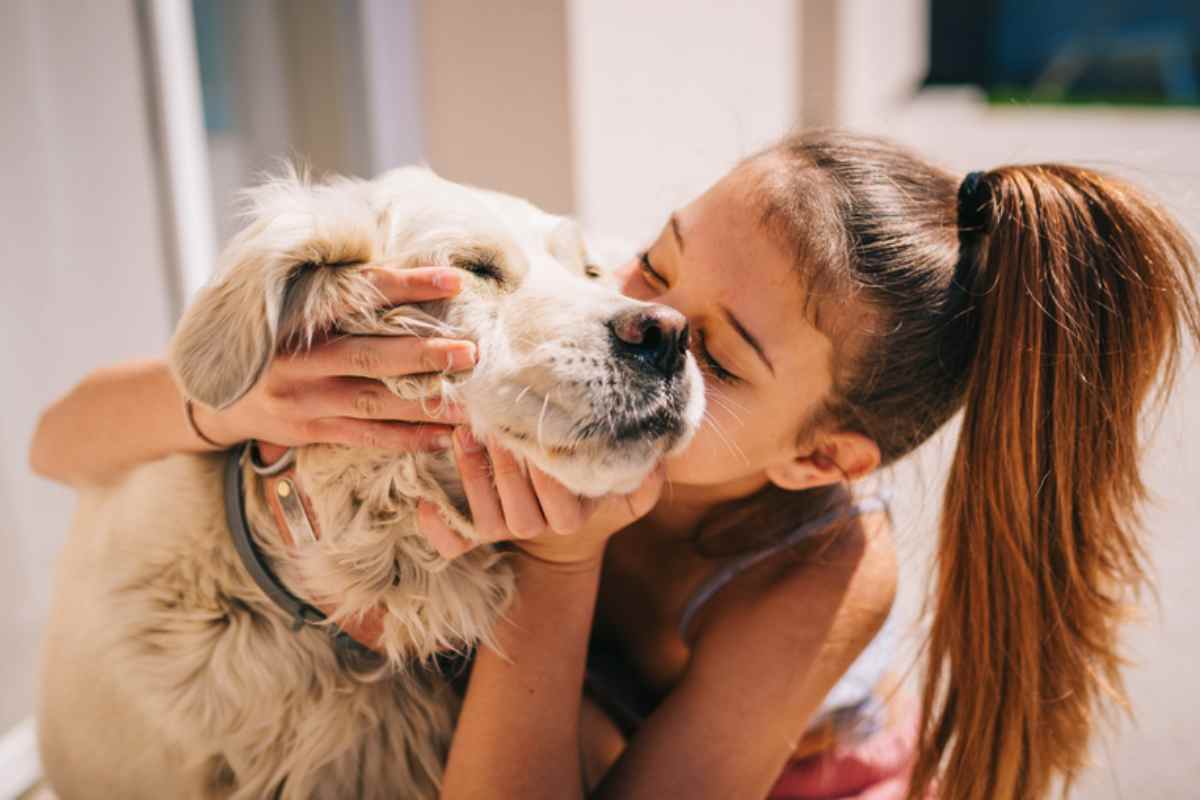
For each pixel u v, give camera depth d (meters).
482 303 1.75
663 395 1.63
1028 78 21.33
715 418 1.89
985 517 2.02
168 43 3.29
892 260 1.93
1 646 2.98
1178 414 2.94
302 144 4.46
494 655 1.89
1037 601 2.03
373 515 1.79
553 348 1.62
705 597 2.19
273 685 1.88
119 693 1.94
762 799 2.03
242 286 1.60
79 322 3.29
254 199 1.90
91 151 3.24
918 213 2.01
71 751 2.07
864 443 2.03
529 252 1.95
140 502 1.96
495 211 1.99
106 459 2.08
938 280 1.98
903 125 13.41
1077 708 2.09
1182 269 2.00
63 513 3.18
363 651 1.94
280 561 1.86
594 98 4.46
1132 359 1.93
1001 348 1.94
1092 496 1.99
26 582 3.09
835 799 2.35
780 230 1.88
